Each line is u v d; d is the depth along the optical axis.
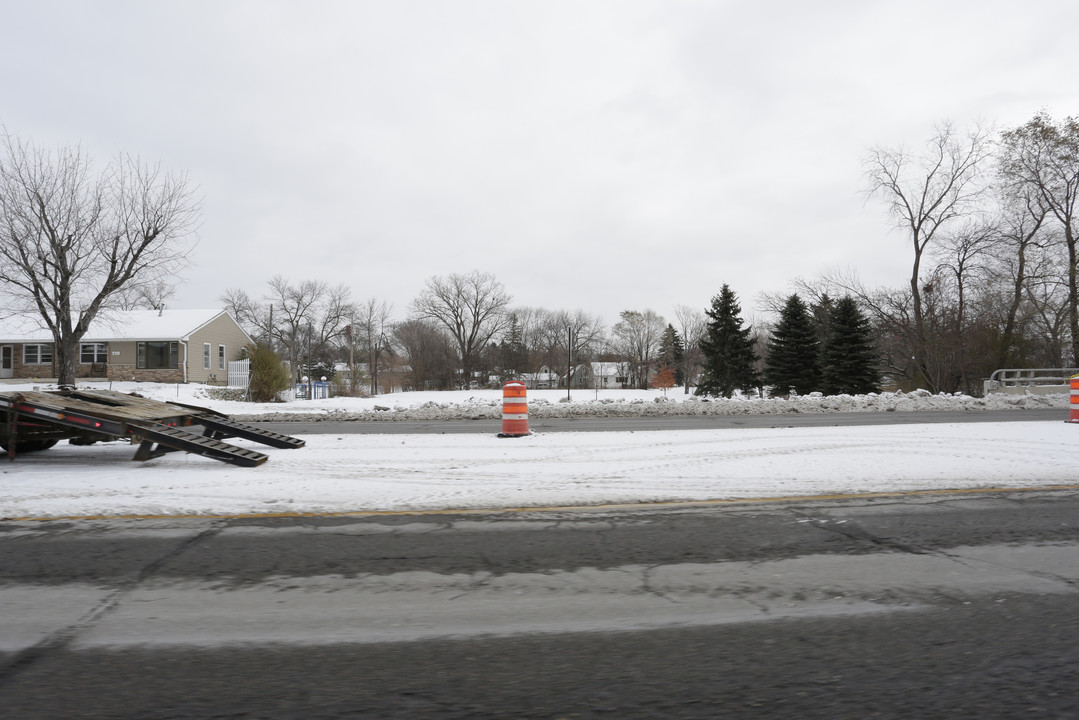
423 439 11.66
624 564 4.52
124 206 28.75
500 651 3.16
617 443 10.77
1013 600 3.81
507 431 11.96
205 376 47.91
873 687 2.79
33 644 3.23
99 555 4.71
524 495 6.68
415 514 5.94
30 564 4.50
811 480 7.44
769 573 4.32
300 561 4.59
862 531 5.34
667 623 3.50
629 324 99.38
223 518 5.80
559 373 93.00
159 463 8.84
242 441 11.07
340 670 2.96
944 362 35.34
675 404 20.16
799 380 44.94
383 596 3.91
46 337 43.28
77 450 10.27
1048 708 2.62
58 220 27.47
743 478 7.56
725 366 49.19
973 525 5.53
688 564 4.51
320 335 73.44
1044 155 32.44
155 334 44.44
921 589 4.00
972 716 2.55
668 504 6.33
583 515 5.90
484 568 4.44
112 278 29.22
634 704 2.65
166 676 2.90
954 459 8.82
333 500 6.46
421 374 79.44
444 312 80.75
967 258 35.69
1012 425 13.43
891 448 9.90
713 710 2.60
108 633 3.37
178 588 4.05
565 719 2.54
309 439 11.73
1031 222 34.25
